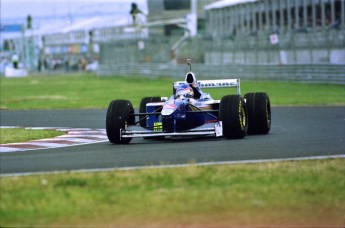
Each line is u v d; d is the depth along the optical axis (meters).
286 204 28.48
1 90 154.25
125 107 49.06
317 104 87.75
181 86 50.81
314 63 128.12
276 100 96.12
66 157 41.50
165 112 47.53
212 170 34.22
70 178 32.69
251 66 146.12
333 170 33.91
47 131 61.06
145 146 46.66
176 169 34.69
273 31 149.50
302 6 140.12
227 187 30.70
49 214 27.50
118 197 29.42
